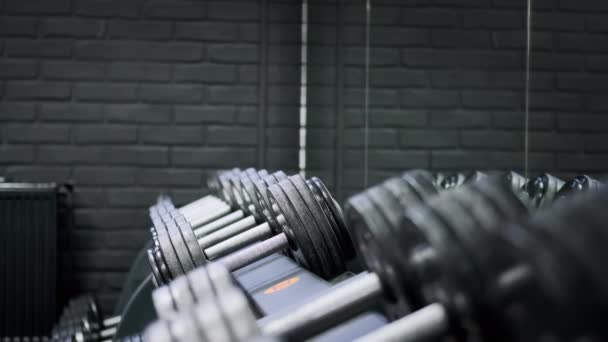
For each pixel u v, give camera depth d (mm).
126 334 1631
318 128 2973
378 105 2568
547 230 355
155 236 1177
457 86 1979
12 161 2965
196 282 659
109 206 2992
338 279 1068
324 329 652
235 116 3020
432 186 574
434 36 2182
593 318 343
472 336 478
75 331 1811
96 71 2994
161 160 3008
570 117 1358
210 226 1641
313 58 2986
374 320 750
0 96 2963
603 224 343
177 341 497
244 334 482
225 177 1937
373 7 2676
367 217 565
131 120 3002
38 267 2631
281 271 1137
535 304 380
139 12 3004
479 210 443
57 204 2672
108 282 2979
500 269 407
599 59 1227
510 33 1686
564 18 1383
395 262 558
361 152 2842
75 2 2984
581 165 1290
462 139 1962
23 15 2967
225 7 3020
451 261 442
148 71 3006
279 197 1041
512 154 1662
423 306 565
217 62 3016
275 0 3016
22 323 2621
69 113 2984
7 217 2617
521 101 1604
